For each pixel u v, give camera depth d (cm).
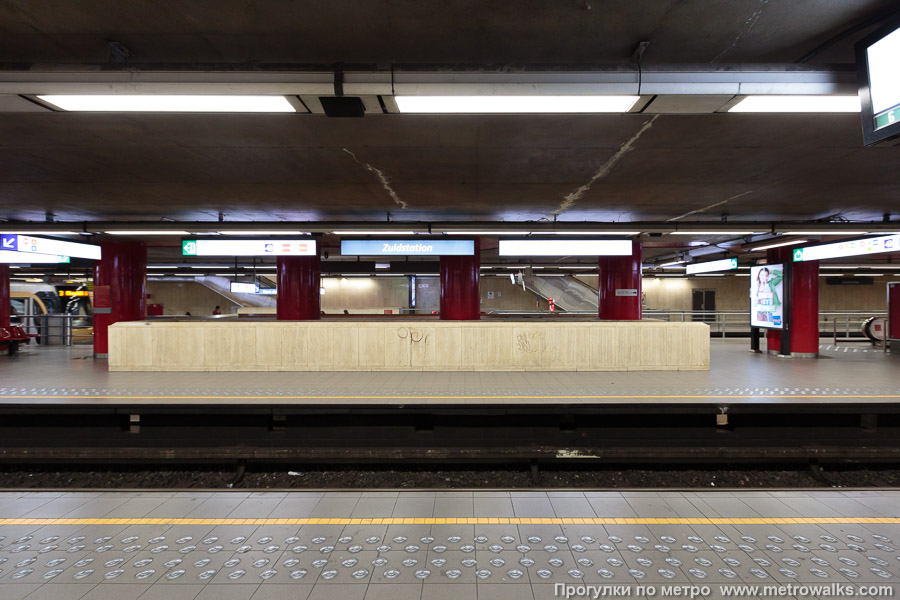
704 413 530
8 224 796
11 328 1068
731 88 279
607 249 922
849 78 277
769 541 262
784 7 246
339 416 539
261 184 589
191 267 1497
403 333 756
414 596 211
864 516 292
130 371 759
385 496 322
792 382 659
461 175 549
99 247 985
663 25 264
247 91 281
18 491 329
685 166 510
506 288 2302
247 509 302
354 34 270
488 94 286
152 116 360
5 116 359
